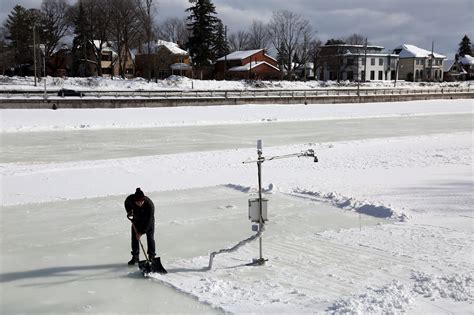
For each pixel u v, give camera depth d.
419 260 8.42
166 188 15.48
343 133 34.97
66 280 7.76
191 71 91.19
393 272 7.86
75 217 11.73
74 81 68.00
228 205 13.09
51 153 24.48
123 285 7.53
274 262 8.50
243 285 7.43
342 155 23.42
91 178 17.27
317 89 76.00
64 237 10.13
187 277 7.81
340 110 56.25
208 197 14.15
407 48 117.81
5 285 7.56
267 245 9.55
